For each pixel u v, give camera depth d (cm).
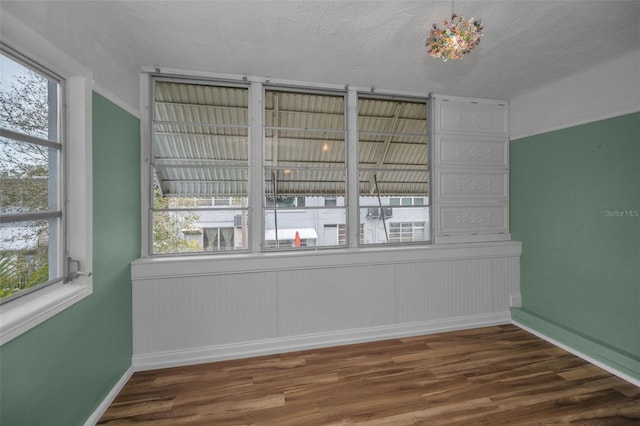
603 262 239
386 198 303
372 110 298
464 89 294
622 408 186
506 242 315
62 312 145
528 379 216
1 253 120
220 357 245
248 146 266
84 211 161
